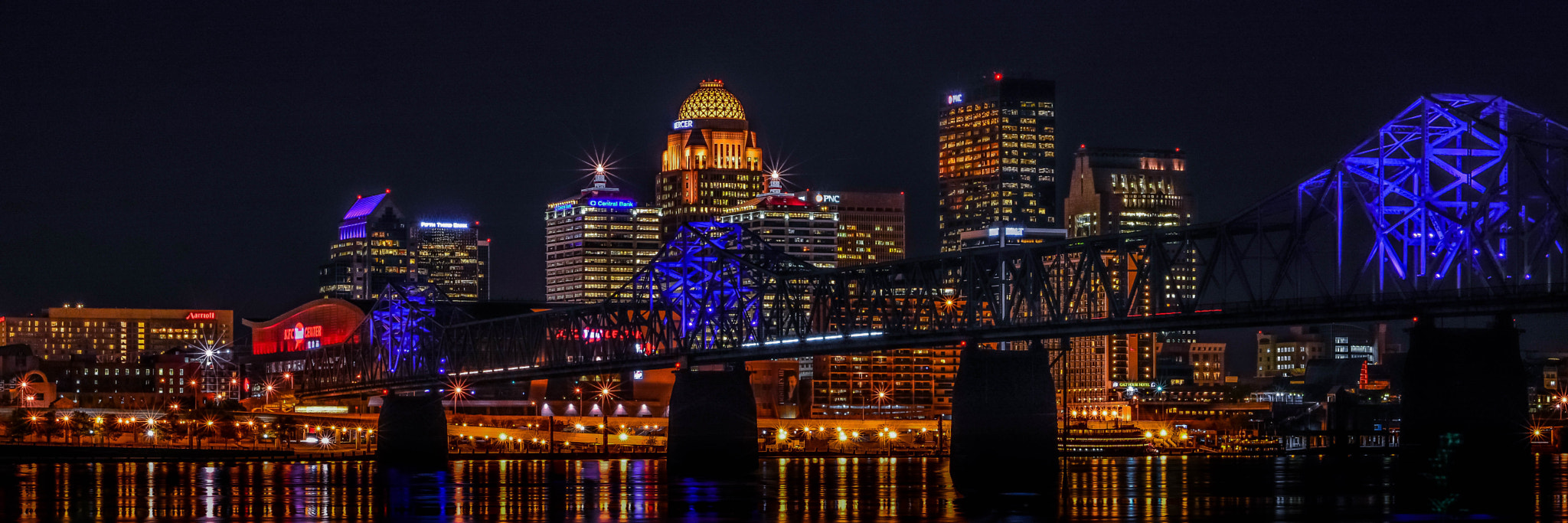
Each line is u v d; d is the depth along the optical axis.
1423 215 197.00
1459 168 197.75
